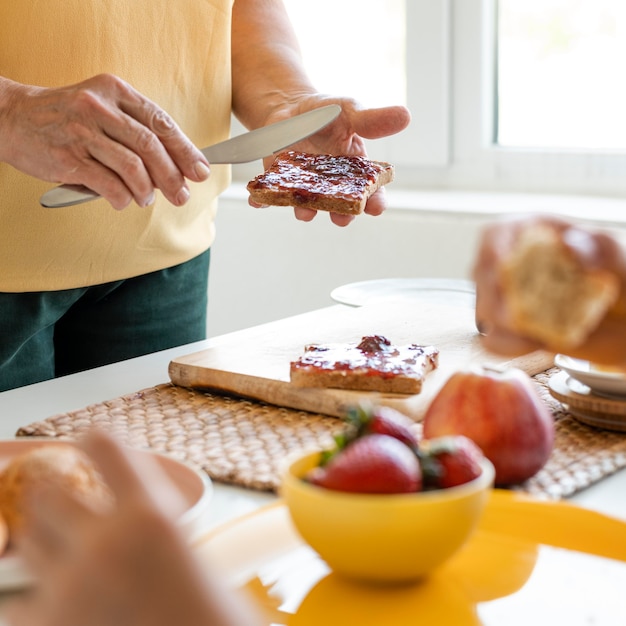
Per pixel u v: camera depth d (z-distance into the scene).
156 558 0.27
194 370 1.02
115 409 0.96
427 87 2.23
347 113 1.29
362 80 2.33
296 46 1.51
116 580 0.27
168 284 1.44
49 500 0.29
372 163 1.27
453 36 2.19
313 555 0.61
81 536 0.28
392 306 1.35
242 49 1.47
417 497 0.53
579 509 0.65
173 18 1.32
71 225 1.27
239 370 1.01
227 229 2.27
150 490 0.30
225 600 0.28
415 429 0.87
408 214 2.02
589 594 0.56
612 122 2.10
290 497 0.55
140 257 1.36
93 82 1.02
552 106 2.16
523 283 0.47
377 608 0.54
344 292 1.50
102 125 0.99
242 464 0.78
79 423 0.91
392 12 2.25
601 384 0.85
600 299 0.46
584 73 2.10
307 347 1.04
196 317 1.50
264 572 0.59
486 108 2.21
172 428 0.89
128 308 1.41
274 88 1.42
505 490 0.72
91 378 1.11
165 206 1.35
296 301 2.22
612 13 2.03
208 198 1.44
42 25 1.22
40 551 0.28
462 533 0.55
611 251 0.49
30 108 1.02
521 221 0.49
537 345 0.50
